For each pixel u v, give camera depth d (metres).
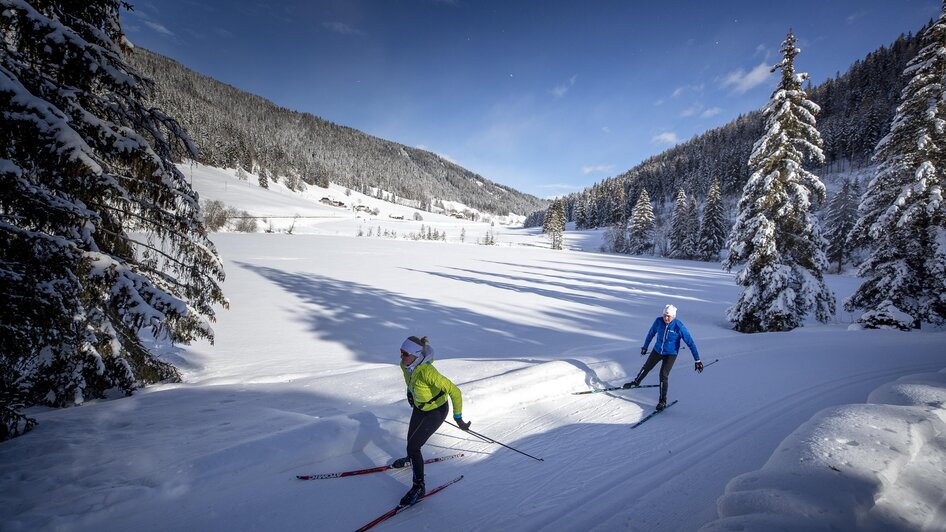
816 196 15.98
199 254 7.54
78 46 4.73
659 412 6.18
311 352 12.20
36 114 4.20
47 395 5.87
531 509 3.76
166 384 7.80
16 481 3.55
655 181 136.75
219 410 5.77
